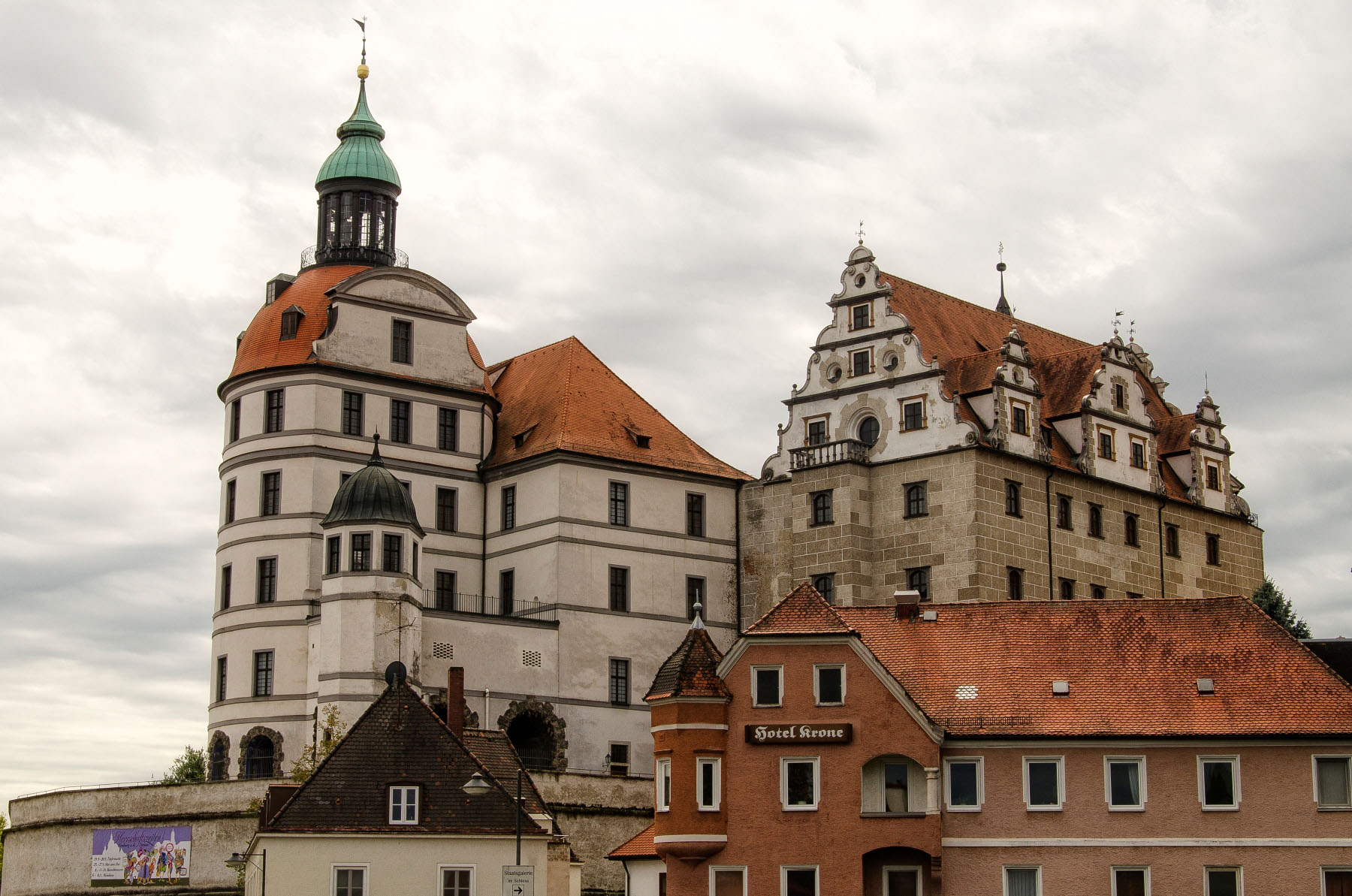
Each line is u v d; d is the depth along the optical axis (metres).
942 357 109.38
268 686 105.44
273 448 108.19
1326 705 72.06
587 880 97.81
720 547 115.06
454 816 75.19
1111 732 72.12
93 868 97.56
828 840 72.62
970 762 72.69
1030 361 109.00
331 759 75.75
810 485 108.81
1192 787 71.62
